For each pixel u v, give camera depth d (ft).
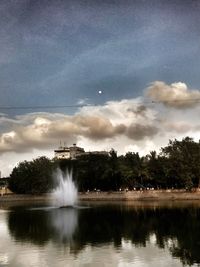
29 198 622.54
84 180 599.57
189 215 242.17
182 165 497.87
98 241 150.20
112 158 589.73
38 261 116.98
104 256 121.39
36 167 631.97
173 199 477.77
